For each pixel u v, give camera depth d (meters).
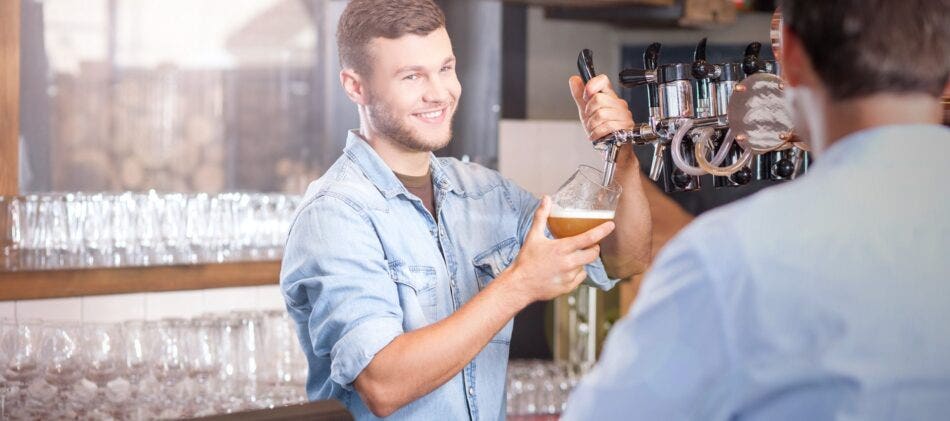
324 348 1.91
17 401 2.25
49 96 3.49
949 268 1.04
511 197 2.28
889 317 1.01
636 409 1.06
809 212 1.05
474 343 1.82
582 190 1.86
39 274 2.45
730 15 3.67
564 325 3.61
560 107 3.95
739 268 1.04
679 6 3.61
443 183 2.14
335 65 3.95
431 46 2.01
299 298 1.97
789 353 1.02
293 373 2.68
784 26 1.16
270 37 3.89
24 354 2.27
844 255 1.03
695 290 1.05
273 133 3.93
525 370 3.21
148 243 2.75
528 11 3.84
